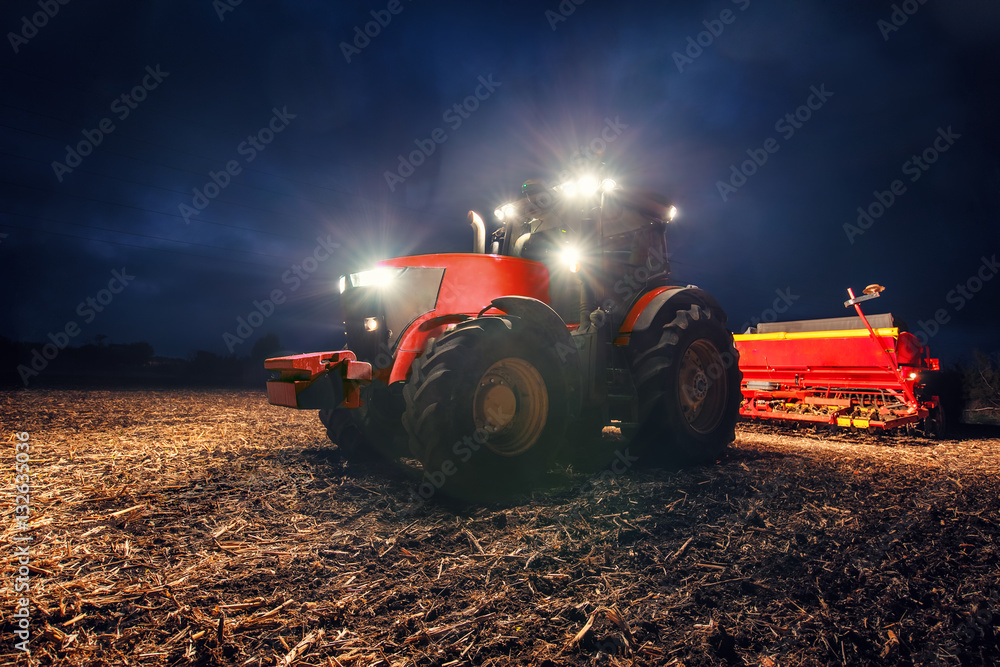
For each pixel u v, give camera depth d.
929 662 1.61
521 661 1.57
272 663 1.54
